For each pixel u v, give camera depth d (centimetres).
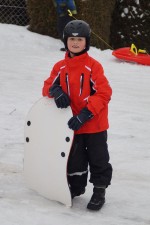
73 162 385
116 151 559
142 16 1401
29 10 1352
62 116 378
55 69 388
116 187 452
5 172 472
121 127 657
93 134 379
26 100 763
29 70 999
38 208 388
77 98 379
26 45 1264
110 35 1406
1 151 535
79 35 367
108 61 1151
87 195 425
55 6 1221
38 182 398
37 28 1348
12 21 1454
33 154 397
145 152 562
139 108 764
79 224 365
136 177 483
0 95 785
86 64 375
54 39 1323
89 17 1272
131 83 939
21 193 419
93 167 387
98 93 369
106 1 1298
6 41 1262
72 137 371
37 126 392
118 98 817
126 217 387
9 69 998
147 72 1052
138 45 1412
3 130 612
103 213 390
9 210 381
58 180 384
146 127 666
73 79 376
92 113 366
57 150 380
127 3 1395
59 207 393
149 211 401
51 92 378
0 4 1445
